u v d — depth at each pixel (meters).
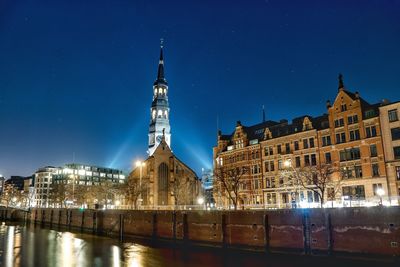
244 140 101.44
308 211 47.44
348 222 44.06
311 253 46.53
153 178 133.50
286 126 93.56
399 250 40.00
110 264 48.72
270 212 51.16
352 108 76.75
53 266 47.66
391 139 69.88
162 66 176.12
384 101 77.06
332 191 72.56
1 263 49.84
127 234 79.38
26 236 85.25
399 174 68.00
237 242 54.72
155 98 170.12
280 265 43.81
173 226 66.38
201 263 47.84
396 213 40.62
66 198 167.50
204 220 60.38
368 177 71.81
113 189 149.38
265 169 93.94
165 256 54.03
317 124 85.12
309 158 83.50
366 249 42.28
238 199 94.38
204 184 136.25
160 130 164.38
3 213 165.75
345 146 76.75
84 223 98.62
